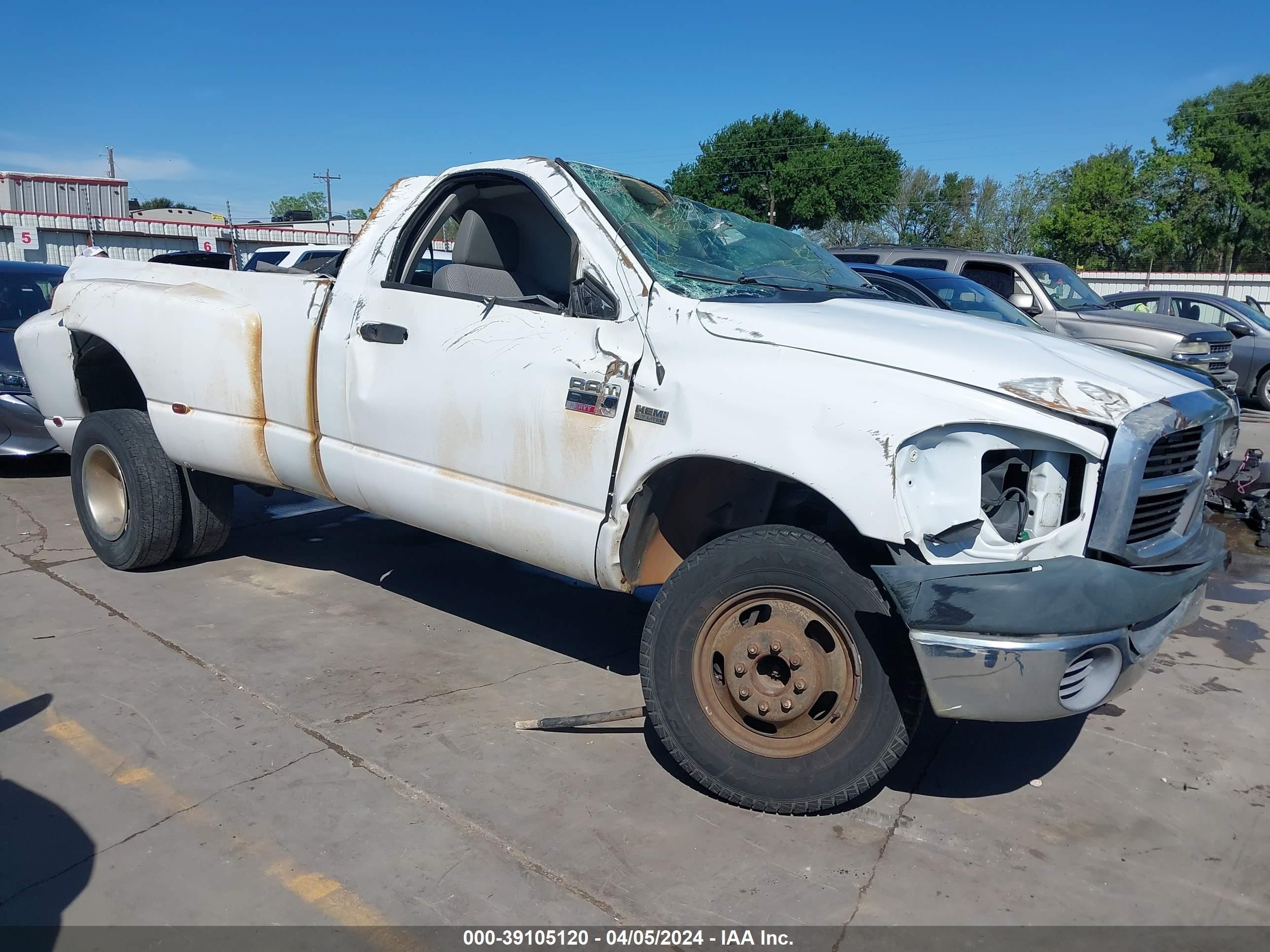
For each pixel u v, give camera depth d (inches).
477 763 134.6
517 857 113.7
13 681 154.0
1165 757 147.0
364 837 116.5
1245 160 2014.0
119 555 202.5
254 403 173.2
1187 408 117.8
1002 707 106.4
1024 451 110.7
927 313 140.8
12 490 274.8
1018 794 134.0
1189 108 2098.9
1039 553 110.0
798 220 2274.9
